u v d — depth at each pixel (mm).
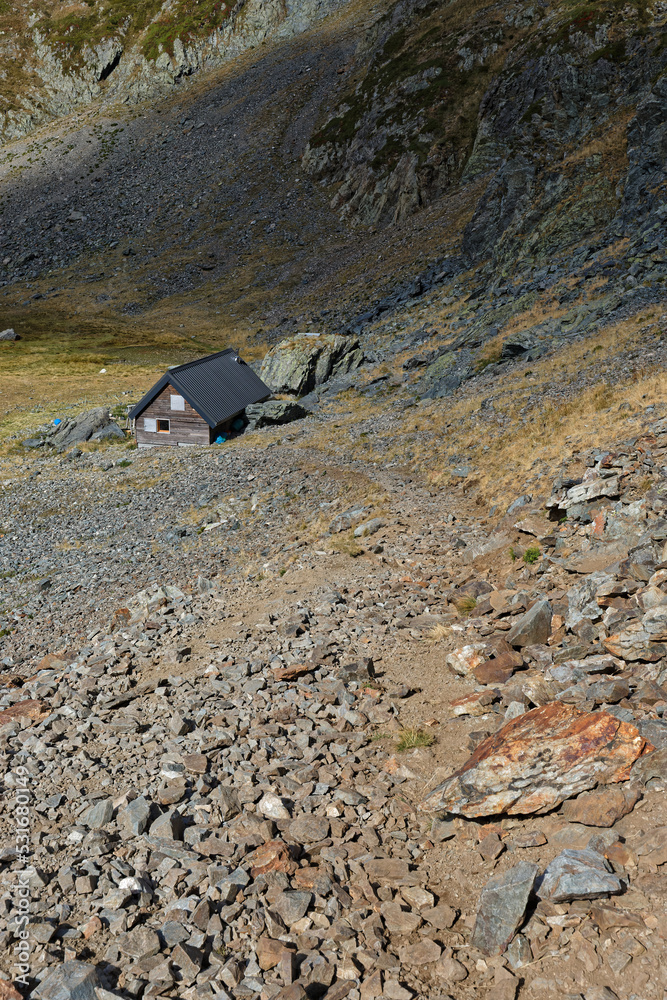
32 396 71000
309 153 134375
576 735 7977
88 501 40406
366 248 108625
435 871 7270
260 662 13617
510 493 23922
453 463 32375
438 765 9219
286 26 174125
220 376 55531
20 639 23344
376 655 13352
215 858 7762
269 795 8812
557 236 63281
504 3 129750
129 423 57406
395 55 138750
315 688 12211
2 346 92812
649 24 93375
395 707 11109
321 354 63719
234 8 178375
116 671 14586
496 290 62156
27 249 131875
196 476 41094
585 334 44906
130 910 7016
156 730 11242
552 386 37250
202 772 9609
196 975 6145
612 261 53312
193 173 143250
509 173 78125
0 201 144875
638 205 58188
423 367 56875
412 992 5750
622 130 69250
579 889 6219
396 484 32031
